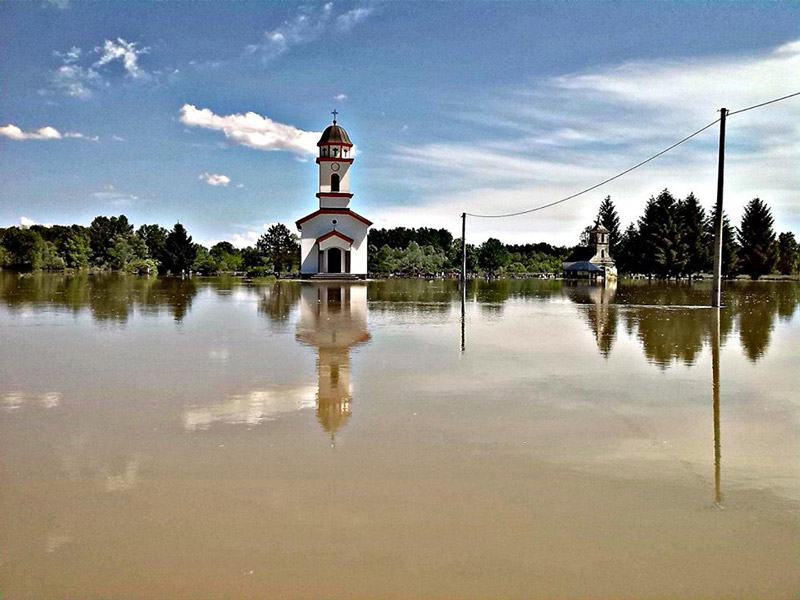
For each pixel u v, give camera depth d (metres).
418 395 8.43
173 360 11.16
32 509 4.67
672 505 4.78
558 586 3.67
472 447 6.15
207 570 3.81
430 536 4.24
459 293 35.78
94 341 13.57
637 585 3.69
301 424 6.98
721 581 3.74
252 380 9.40
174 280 54.16
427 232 124.56
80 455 5.90
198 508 4.68
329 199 55.53
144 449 6.08
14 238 74.19
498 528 4.37
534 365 10.73
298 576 3.75
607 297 32.25
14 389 8.75
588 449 6.11
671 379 9.54
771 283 59.38
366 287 43.31
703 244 72.12
